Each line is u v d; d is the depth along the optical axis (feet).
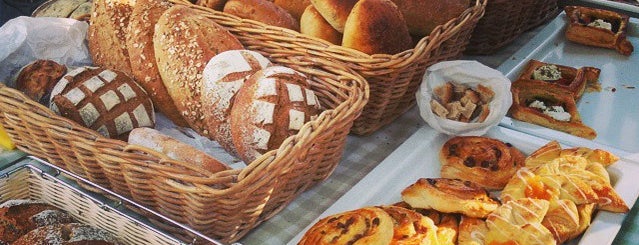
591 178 4.68
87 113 4.66
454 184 4.55
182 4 5.27
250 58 4.80
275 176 4.23
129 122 4.75
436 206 4.47
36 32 5.18
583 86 5.81
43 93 4.90
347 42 4.91
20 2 7.27
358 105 4.57
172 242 4.14
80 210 4.42
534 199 4.50
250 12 5.14
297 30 5.22
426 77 5.14
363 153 5.04
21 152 4.84
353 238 4.19
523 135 5.18
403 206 4.58
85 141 4.35
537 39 6.36
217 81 4.70
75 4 5.79
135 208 4.44
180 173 4.16
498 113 5.09
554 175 4.67
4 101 4.55
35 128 4.53
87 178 4.58
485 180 4.78
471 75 5.15
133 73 5.02
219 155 4.80
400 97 5.09
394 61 4.78
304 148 4.31
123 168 4.31
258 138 4.46
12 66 5.12
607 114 5.63
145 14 5.07
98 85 4.75
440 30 5.03
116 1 5.21
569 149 4.96
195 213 4.20
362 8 4.89
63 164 4.65
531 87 5.71
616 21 6.53
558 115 5.47
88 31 5.32
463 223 4.44
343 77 4.80
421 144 5.03
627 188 4.77
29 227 4.29
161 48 4.92
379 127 5.19
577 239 4.56
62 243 4.14
